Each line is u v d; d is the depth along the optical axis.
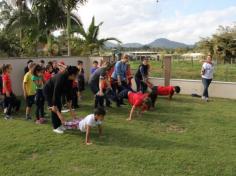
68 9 22.59
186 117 10.31
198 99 13.65
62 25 24.27
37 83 9.46
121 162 6.51
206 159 6.70
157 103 12.56
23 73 13.99
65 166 6.33
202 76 13.43
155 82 15.55
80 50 24.84
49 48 25.09
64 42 26.64
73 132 8.42
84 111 10.90
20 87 13.95
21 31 25.16
